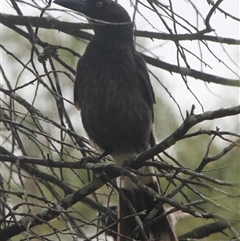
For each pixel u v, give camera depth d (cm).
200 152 1195
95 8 1127
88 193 893
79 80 1095
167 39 1016
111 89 1073
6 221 804
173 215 1013
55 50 1002
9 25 1012
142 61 1108
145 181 1052
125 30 1121
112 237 1026
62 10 778
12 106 981
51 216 855
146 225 866
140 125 1086
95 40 1104
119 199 985
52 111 1360
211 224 988
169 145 834
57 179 977
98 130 1093
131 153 1120
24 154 938
